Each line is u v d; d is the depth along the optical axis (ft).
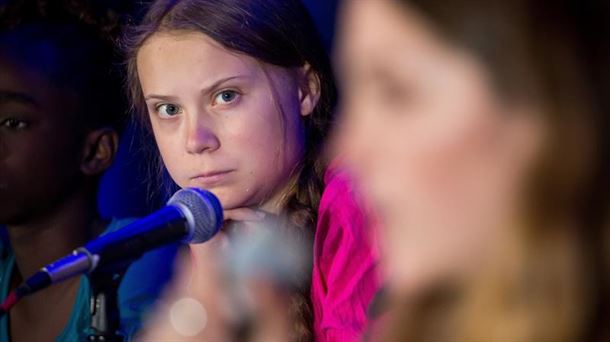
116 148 20.11
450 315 7.06
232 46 16.26
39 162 19.17
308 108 17.06
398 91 6.81
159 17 16.71
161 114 16.85
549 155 6.40
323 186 16.88
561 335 6.50
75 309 18.85
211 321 13.17
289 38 16.72
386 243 7.63
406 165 6.76
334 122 17.06
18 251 19.76
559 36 6.49
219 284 13.96
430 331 7.14
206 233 13.70
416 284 7.12
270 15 16.65
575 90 6.42
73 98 19.43
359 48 7.00
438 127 6.61
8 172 19.08
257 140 16.46
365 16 6.96
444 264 6.90
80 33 19.75
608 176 6.45
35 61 19.17
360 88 7.05
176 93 16.46
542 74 6.42
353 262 15.64
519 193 6.53
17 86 19.02
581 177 6.40
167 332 13.21
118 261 12.62
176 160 16.72
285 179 16.83
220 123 16.43
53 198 19.40
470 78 6.53
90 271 12.42
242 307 13.50
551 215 6.48
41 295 19.38
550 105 6.40
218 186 16.49
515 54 6.46
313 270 16.12
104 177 20.71
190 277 16.21
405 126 6.75
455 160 6.60
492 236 6.68
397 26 6.75
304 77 17.03
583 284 6.50
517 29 6.48
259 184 16.62
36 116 19.16
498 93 6.46
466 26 6.54
